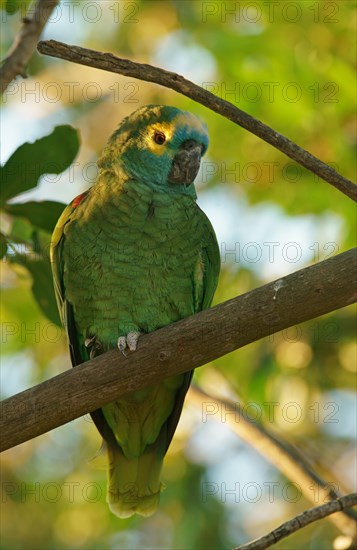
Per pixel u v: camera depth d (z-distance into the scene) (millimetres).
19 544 13508
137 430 9000
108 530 13367
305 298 6359
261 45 10945
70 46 6227
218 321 6621
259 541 6512
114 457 9102
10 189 7891
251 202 11797
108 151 9102
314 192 11047
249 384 11625
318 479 8680
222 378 11117
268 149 11570
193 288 8820
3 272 12375
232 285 11945
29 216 8141
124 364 6848
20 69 7570
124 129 9047
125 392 6926
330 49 11078
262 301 6469
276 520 13242
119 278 8453
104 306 8516
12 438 6746
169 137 8758
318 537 13047
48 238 8914
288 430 12383
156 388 8672
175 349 6777
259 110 11031
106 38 14227
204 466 12828
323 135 10898
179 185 8820
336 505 6668
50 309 8680
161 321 8633
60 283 8812
